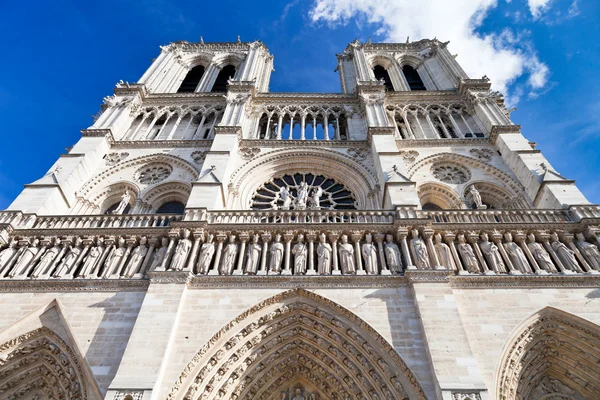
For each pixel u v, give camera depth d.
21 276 22.47
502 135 35.56
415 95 43.28
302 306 20.89
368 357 18.97
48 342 20.23
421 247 22.91
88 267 23.00
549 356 20.36
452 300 19.97
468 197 32.62
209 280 21.62
